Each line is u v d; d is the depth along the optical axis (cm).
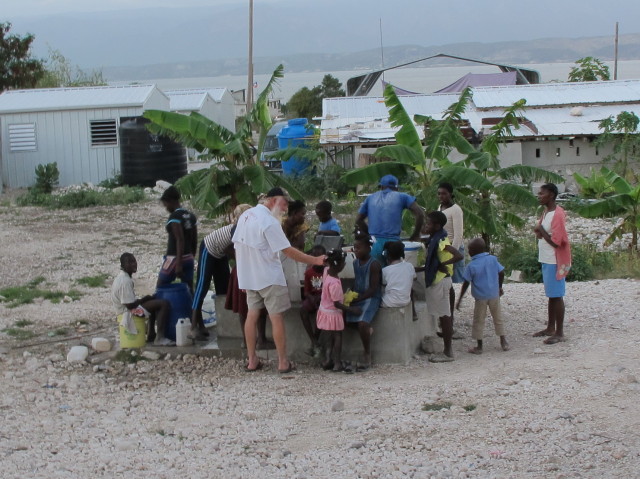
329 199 2591
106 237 2033
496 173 1542
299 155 1423
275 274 895
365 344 907
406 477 600
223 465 646
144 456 675
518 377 811
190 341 1002
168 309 1011
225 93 4462
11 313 1258
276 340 912
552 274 949
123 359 992
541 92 3173
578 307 1136
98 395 878
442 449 650
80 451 699
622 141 2622
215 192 1415
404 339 917
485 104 3050
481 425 693
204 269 991
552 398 739
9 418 804
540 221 958
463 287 954
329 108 3397
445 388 802
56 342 1085
